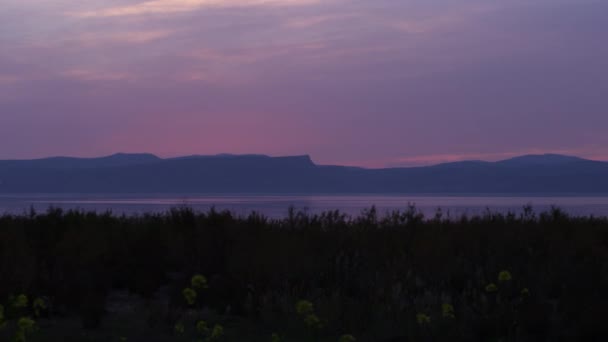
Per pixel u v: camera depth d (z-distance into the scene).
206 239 15.14
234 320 11.91
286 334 10.85
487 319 10.59
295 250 13.44
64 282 12.91
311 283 12.77
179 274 14.98
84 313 11.23
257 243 13.91
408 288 12.71
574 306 10.87
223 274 13.62
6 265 12.43
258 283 12.77
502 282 11.91
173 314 11.61
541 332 10.55
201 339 10.33
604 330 10.28
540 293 11.85
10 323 10.68
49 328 11.18
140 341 10.30
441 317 10.77
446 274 13.38
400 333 10.54
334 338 10.63
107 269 14.44
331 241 14.70
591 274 12.16
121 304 13.12
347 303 11.62
